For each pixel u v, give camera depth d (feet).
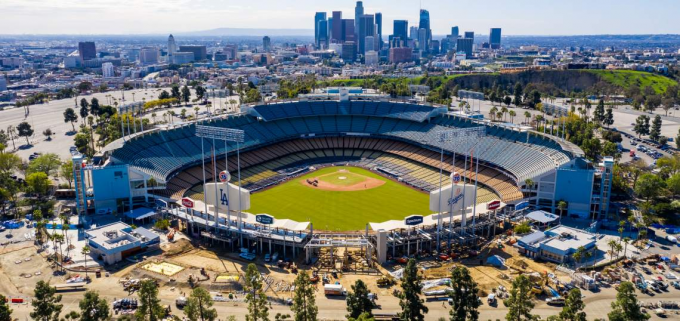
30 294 416.26
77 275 451.12
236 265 476.54
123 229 522.06
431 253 506.89
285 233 497.46
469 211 541.75
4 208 618.03
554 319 343.26
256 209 636.48
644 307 398.83
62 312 388.78
